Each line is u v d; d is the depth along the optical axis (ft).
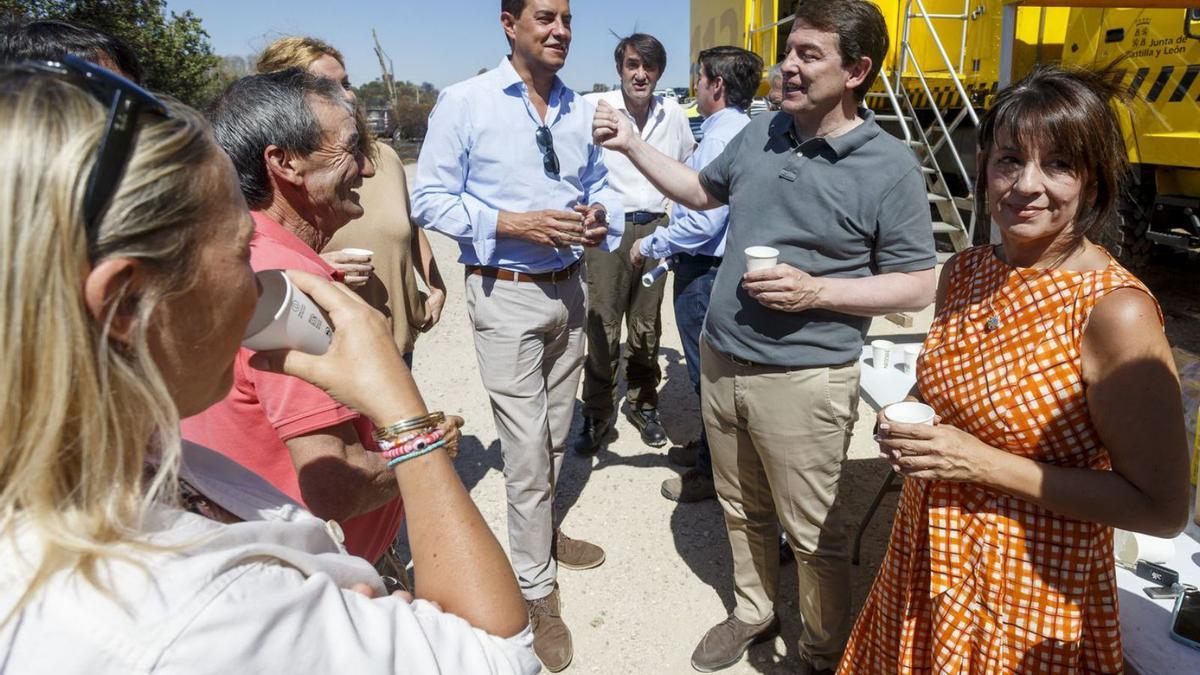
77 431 1.80
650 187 13.26
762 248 6.51
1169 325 18.95
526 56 8.47
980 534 4.82
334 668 1.96
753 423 7.12
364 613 2.16
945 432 4.68
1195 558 6.40
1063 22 21.98
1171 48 17.12
